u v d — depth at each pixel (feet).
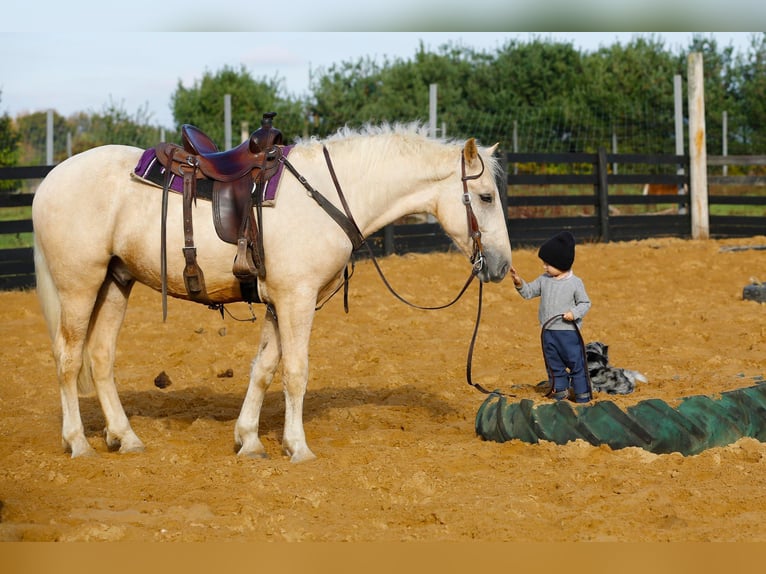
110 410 23.24
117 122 98.37
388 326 41.11
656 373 30.81
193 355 35.27
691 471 20.42
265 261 21.34
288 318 21.59
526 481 19.90
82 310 22.25
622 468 20.68
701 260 59.52
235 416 27.17
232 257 21.40
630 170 102.37
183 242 21.39
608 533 16.71
